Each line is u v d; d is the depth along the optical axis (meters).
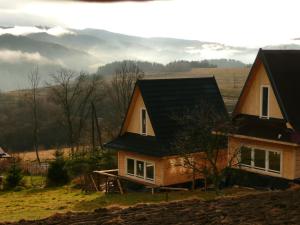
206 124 26.64
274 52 27.84
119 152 34.16
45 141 83.62
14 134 84.69
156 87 33.03
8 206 28.92
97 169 38.59
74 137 69.88
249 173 28.30
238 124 28.53
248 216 12.56
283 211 12.86
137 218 13.71
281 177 26.34
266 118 27.66
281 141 25.45
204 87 35.06
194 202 16.30
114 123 66.81
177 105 32.88
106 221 13.94
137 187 32.22
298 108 26.61
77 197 31.66
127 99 67.25
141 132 33.06
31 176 43.53
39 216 23.12
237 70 170.38
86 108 78.56
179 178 31.03
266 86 27.55
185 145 26.62
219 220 12.45
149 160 31.38
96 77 81.56
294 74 27.73
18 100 100.50
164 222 12.92
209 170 27.77
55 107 86.19
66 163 39.75
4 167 46.03
